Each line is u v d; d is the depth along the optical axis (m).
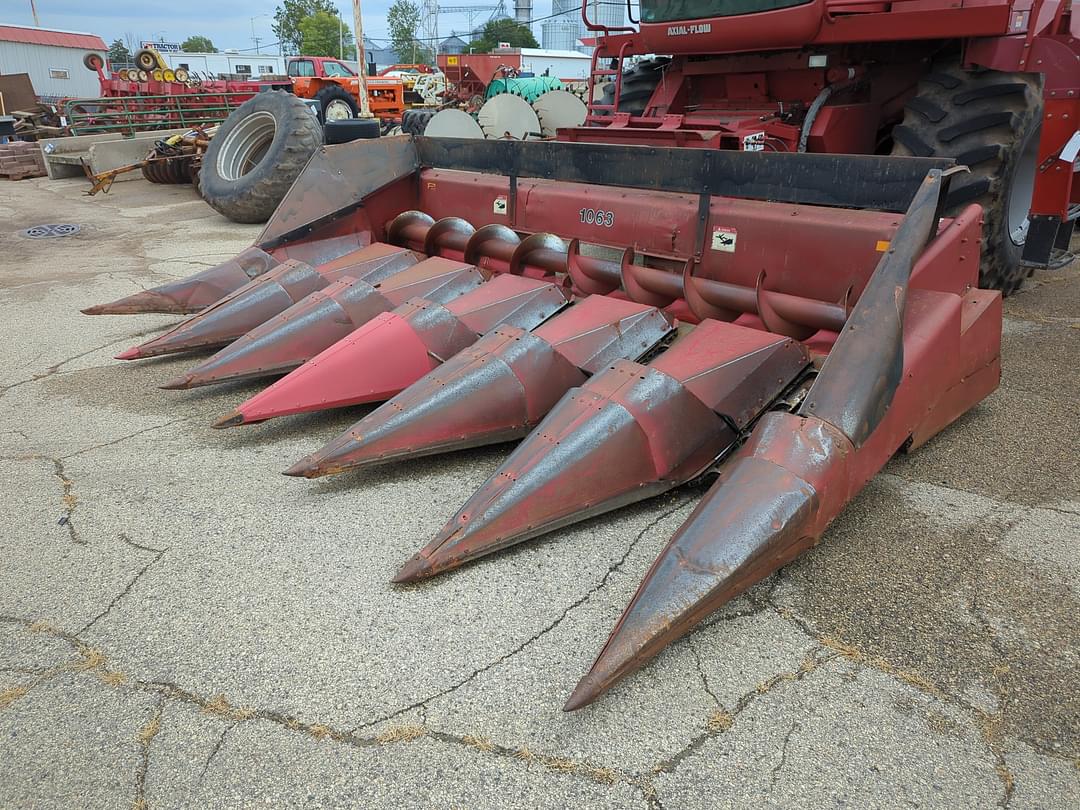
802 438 2.32
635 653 1.92
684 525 2.23
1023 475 3.23
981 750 1.96
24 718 2.08
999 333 3.38
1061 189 4.88
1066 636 2.33
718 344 3.11
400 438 3.02
